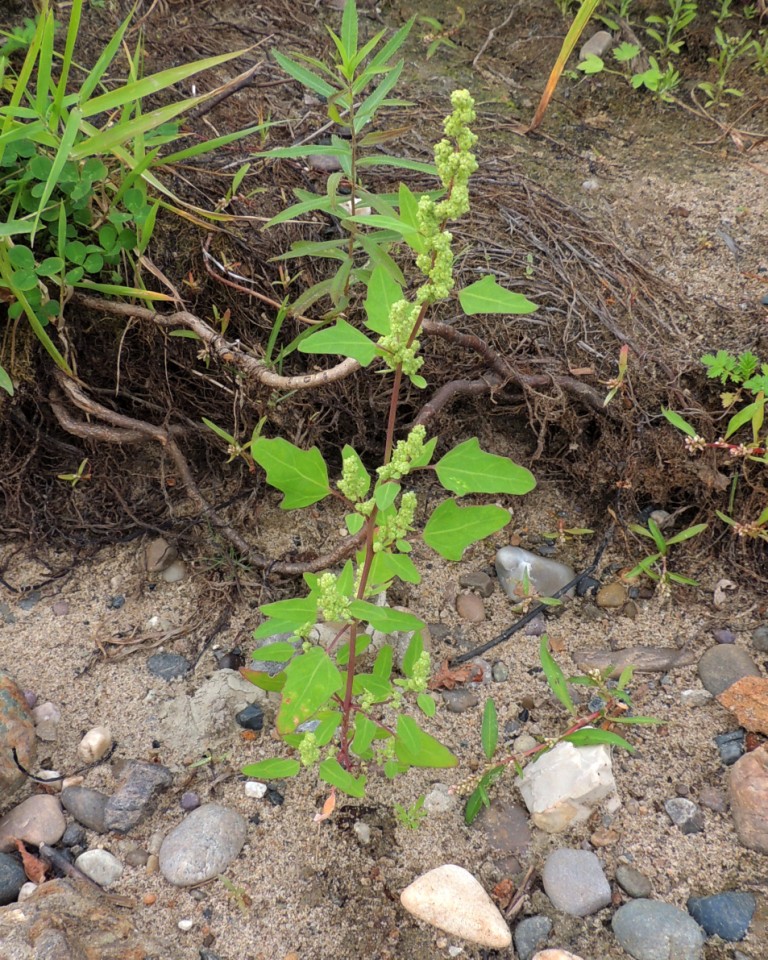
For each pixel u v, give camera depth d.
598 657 2.60
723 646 2.57
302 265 2.81
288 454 1.63
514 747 2.38
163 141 2.49
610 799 2.24
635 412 2.81
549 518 2.97
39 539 2.82
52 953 1.78
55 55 3.01
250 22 3.59
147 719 2.42
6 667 2.52
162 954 1.92
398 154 3.23
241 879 2.09
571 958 1.91
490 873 2.13
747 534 2.71
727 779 2.30
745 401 2.81
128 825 2.18
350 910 2.05
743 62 3.88
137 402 2.85
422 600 2.77
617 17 3.92
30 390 2.70
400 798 2.27
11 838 2.12
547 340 2.87
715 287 3.03
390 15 3.93
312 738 1.85
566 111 3.64
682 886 2.09
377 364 2.78
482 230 3.07
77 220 2.49
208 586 2.73
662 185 3.35
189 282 2.67
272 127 3.14
